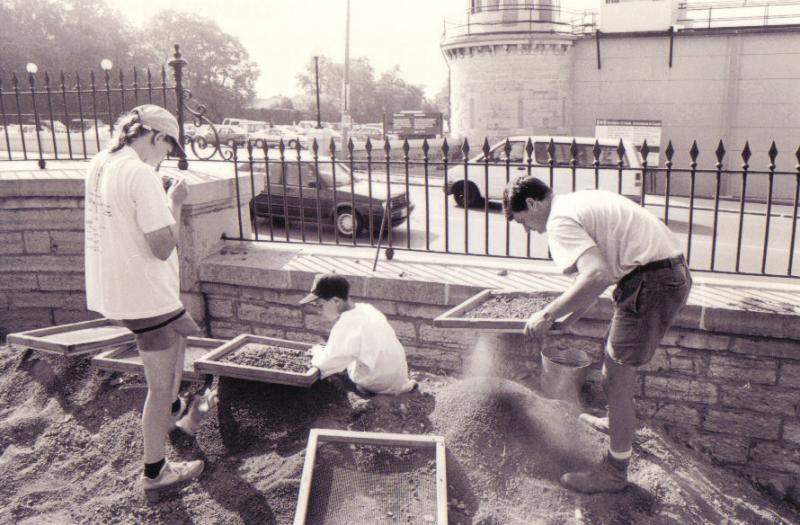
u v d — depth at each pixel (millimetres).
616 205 3000
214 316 5223
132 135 2969
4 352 4840
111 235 2916
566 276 4598
